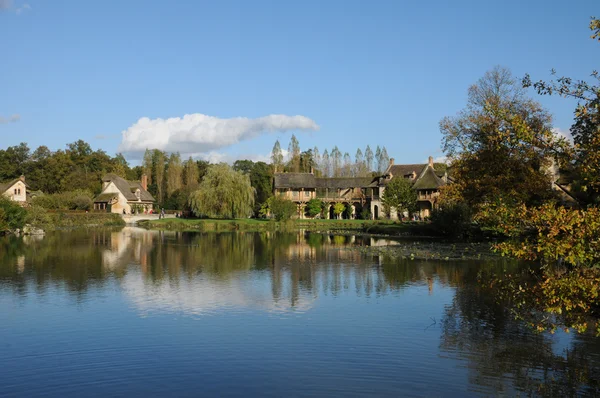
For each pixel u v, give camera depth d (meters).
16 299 25.69
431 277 31.97
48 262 39.28
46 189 134.50
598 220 12.03
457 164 47.53
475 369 15.97
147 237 65.62
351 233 73.50
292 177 115.62
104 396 14.16
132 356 17.28
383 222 86.19
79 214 93.25
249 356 17.22
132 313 22.91
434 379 15.24
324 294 27.02
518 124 15.66
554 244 12.50
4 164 137.75
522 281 27.81
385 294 26.89
